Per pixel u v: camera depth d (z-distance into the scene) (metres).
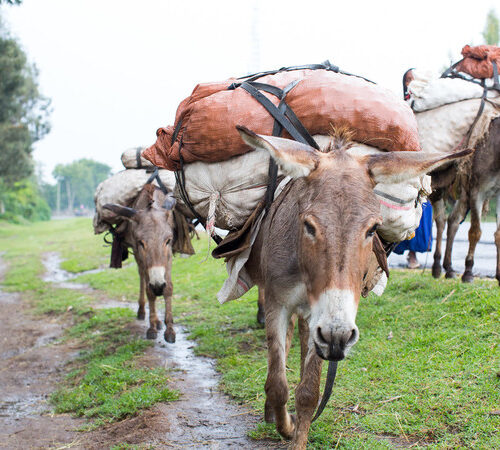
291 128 3.58
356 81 3.65
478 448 3.15
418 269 8.25
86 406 5.09
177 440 3.97
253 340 6.32
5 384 6.16
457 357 4.39
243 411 4.39
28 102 41.50
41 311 10.11
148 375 5.49
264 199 3.75
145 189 6.92
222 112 3.76
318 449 3.48
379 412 3.78
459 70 6.81
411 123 3.58
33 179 78.00
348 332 2.45
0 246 28.64
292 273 3.19
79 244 24.05
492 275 7.48
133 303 9.79
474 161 6.37
